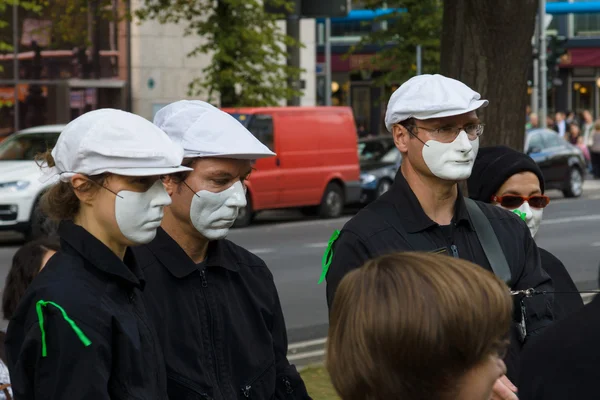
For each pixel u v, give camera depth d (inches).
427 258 84.6
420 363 80.1
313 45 1376.7
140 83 1159.0
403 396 81.1
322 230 780.0
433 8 1080.8
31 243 170.2
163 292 150.3
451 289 81.0
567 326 100.0
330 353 85.0
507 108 364.8
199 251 155.1
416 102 163.6
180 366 148.5
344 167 875.4
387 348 80.6
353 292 83.8
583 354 97.4
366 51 1953.7
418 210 165.2
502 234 169.0
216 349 151.8
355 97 1994.3
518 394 102.6
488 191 199.5
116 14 1007.6
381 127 1972.2
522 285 167.9
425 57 1090.7
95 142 129.6
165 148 132.1
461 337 79.8
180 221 153.3
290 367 161.5
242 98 914.7
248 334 155.2
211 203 152.6
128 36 1147.3
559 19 2016.5
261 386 154.3
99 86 1141.7
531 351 101.5
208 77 927.0
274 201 818.2
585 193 1151.0
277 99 930.7
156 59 1166.3
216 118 155.7
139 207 130.8
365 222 164.9
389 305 81.2
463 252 165.8
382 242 162.4
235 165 153.7
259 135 805.2
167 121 155.6
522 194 198.2
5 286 170.2
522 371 101.7
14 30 1090.1
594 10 1381.6
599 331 97.6
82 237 129.5
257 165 802.8
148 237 132.3
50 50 1111.0
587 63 2004.2
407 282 81.7
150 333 132.5
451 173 163.9
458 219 167.3
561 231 756.0
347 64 1987.0
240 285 157.4
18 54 1095.0
